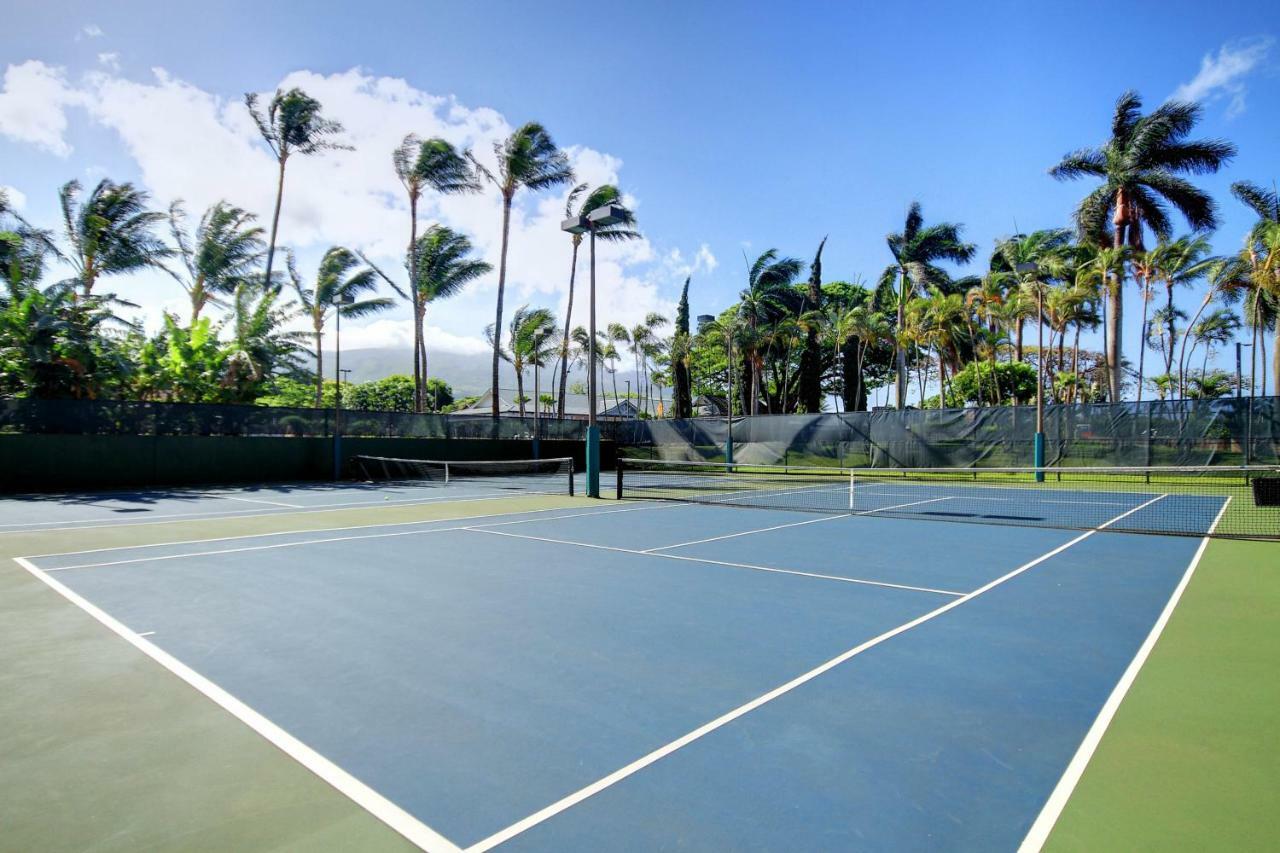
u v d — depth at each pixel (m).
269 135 31.58
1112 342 27.17
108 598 6.39
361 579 7.24
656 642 5.08
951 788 3.03
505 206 32.34
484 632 5.32
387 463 25.06
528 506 15.00
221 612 5.89
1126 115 28.33
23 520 12.42
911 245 36.09
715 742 3.47
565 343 36.94
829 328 36.19
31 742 3.43
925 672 4.48
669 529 11.28
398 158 32.16
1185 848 2.57
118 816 2.78
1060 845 2.60
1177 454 19.86
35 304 21.42
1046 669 4.54
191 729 3.59
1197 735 3.56
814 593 6.68
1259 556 8.87
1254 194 27.83
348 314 35.28
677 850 2.57
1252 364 31.47
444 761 3.26
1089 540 10.18
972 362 44.91
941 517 13.04
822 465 26.05
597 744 3.45
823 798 2.95
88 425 19.73
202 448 21.66
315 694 4.07
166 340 25.98
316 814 2.80
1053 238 35.56
